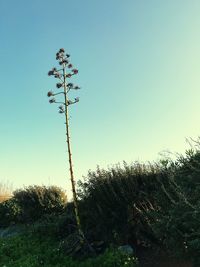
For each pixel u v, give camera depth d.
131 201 11.63
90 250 11.66
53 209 18.20
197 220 7.81
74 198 12.56
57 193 18.62
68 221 14.01
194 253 7.96
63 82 13.15
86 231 12.55
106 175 12.62
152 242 10.95
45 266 11.45
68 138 12.85
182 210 8.21
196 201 8.16
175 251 8.29
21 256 12.87
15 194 19.66
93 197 12.68
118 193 12.06
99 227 12.11
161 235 8.66
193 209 8.05
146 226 11.02
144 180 12.11
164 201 9.69
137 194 11.79
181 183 9.07
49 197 18.41
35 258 12.22
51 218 16.17
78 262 11.34
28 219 18.22
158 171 12.09
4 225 18.55
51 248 12.95
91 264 10.74
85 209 13.06
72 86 13.11
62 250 12.43
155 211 9.91
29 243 14.10
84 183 13.06
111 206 12.03
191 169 9.27
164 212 9.13
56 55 13.26
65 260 11.69
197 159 9.31
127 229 11.46
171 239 8.26
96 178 12.80
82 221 13.05
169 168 10.15
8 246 14.05
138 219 11.38
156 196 10.57
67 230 13.95
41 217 17.64
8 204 18.78
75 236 12.63
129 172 12.28
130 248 10.98
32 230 15.67
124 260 10.17
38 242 13.92
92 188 12.74
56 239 13.88
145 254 10.84
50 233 14.52
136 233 11.16
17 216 18.45
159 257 10.42
